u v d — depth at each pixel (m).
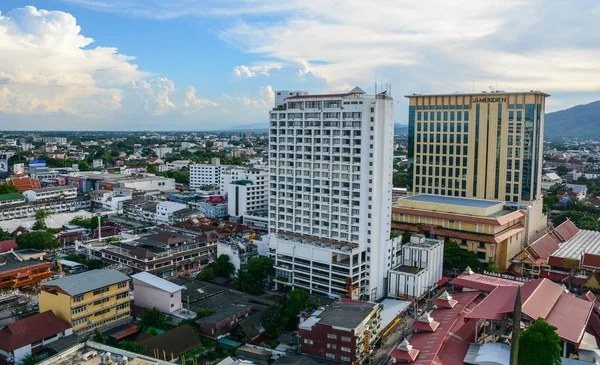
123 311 150.38
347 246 172.75
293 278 180.38
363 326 128.62
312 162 181.25
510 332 138.12
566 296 148.12
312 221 183.62
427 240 198.12
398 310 158.12
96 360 97.94
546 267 199.38
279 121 190.12
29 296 170.38
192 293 166.62
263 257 187.50
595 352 124.12
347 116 171.88
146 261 186.50
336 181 176.25
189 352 125.25
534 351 113.06
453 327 134.88
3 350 122.06
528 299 133.62
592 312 144.25
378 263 175.75
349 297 165.75
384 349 138.00
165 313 153.38
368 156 169.75
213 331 138.38
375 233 172.88
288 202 190.12
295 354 127.31
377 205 172.38
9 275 174.50
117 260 198.12
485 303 142.88
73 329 136.12
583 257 192.25
